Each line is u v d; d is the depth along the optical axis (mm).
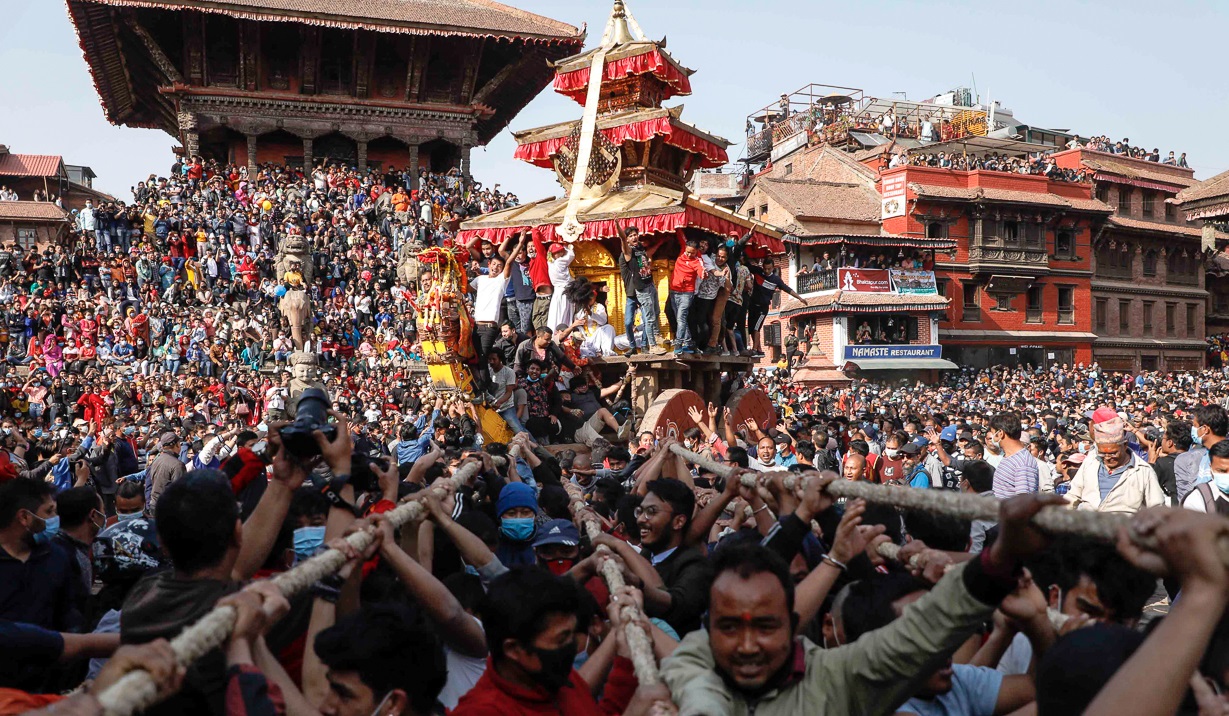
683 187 15117
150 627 3162
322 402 3879
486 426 11648
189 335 30453
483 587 4762
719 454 11492
